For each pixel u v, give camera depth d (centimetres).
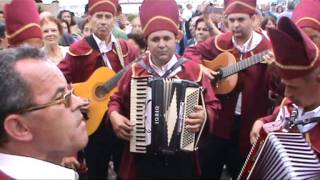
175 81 310
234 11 412
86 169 394
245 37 414
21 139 150
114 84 416
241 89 407
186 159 315
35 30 367
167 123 309
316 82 200
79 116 158
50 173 153
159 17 327
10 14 364
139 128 316
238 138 410
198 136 317
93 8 443
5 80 147
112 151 413
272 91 395
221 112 407
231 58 412
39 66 150
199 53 432
